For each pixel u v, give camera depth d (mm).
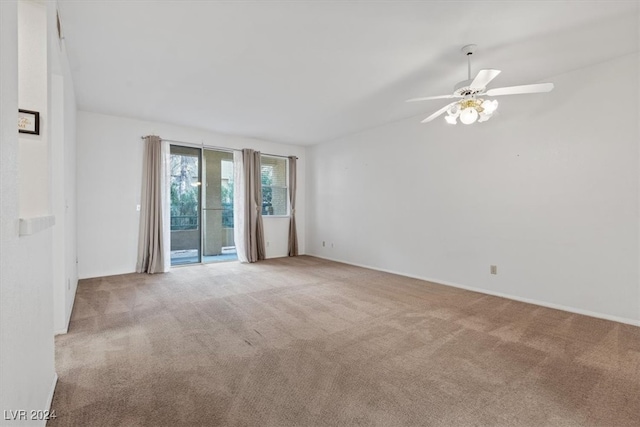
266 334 2742
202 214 5973
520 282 3785
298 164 7277
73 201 3801
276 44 2805
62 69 2682
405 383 1994
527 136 3703
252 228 6312
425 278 4840
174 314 3223
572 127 3359
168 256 5316
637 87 2961
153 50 2908
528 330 2855
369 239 5785
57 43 2326
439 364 2236
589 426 1610
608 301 3146
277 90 3873
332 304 3594
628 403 1792
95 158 4785
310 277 4965
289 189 7074
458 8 2299
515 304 3629
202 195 5965
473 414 1700
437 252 4680
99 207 4824
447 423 1629
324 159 6848
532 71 3352
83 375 2045
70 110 3363
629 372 2125
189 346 2494
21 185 1728
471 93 2783
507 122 3875
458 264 4414
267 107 4512
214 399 1811
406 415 1688
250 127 5617
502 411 1726
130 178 5094
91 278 4727
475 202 4219
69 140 3260
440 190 4629
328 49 2896
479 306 3547
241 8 2295
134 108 4555
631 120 2996
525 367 2195
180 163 5738
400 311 3367
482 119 2977
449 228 4527
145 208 5109
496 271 4008
